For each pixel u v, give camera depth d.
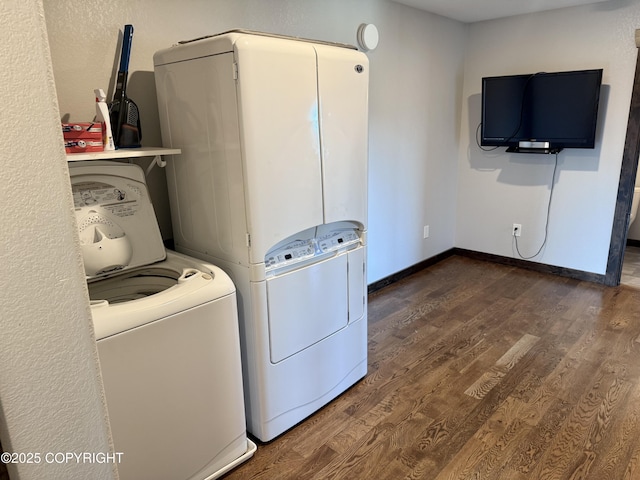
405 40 3.47
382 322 3.15
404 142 3.69
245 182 1.69
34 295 0.63
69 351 0.68
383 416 2.14
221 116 1.70
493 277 3.99
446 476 1.77
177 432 1.63
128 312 1.42
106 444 0.76
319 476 1.79
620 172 3.48
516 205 4.11
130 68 2.01
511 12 3.65
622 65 3.34
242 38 1.58
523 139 3.77
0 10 0.56
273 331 1.89
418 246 4.14
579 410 2.13
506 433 1.99
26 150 0.60
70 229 0.66
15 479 0.67
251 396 1.97
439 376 2.46
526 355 2.65
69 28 1.81
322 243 2.08
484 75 4.07
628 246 4.88
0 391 0.62
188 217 2.03
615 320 3.08
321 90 1.87
